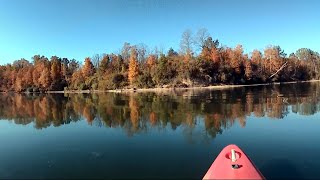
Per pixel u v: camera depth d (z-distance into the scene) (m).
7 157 18.05
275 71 105.38
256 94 50.44
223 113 30.09
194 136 21.27
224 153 14.18
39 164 16.55
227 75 90.06
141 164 15.95
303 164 15.18
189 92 62.12
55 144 20.69
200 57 88.31
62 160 17.09
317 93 48.69
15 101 60.38
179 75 86.38
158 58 95.06
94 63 123.62
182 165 15.68
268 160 15.94
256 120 26.02
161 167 15.47
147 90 81.50
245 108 33.03
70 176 14.70
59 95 81.62
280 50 109.62
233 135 21.20
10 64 156.62
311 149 17.50
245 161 12.98
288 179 13.47
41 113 37.00
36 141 21.78
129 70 92.62
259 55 104.88
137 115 31.05
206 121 26.30
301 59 125.31
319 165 14.98
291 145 18.39
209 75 88.38
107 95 66.94
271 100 39.75
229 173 11.92
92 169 15.50
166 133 22.42
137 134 22.47
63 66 124.25
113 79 94.94
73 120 30.14
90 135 22.83
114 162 16.44
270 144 18.75
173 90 74.69
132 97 55.00
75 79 112.94
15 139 22.64
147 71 90.50
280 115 27.95
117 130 24.09
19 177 14.81
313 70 121.88
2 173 15.39
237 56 94.50
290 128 22.69
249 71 94.12
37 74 124.62
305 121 24.94
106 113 33.72
